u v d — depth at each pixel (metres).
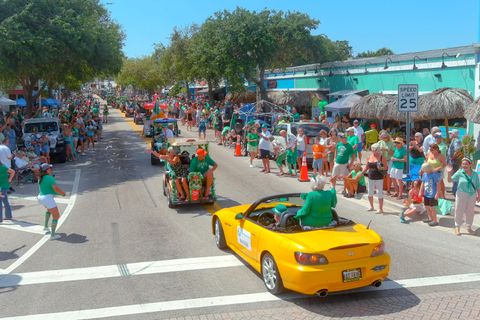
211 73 44.03
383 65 29.09
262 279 8.23
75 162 24.08
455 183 14.13
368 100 24.12
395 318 6.62
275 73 45.50
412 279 8.08
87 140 29.31
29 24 24.00
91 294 7.71
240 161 22.77
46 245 10.51
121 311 7.04
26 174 18.56
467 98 19.80
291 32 39.69
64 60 25.86
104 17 38.91
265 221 8.63
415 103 13.64
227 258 9.36
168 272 8.65
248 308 7.06
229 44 38.62
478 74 19.86
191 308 7.10
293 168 19.84
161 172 20.22
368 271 7.06
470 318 6.59
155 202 14.66
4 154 13.77
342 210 13.09
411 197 12.32
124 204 14.47
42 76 29.72
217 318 6.75
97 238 10.94
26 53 22.70
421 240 10.30
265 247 7.69
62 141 23.84
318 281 6.81
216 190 16.19
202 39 40.97
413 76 26.39
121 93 115.00
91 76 32.12
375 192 13.06
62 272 8.77
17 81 30.55
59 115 40.16
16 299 7.57
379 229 11.20
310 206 7.82
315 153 17.59
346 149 14.85
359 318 6.65
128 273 8.64
